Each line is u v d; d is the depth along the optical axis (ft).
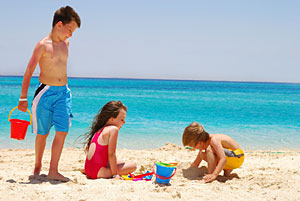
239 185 12.30
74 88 164.96
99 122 13.91
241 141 29.66
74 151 22.24
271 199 10.38
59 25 12.87
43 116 12.94
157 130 34.24
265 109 61.67
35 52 12.48
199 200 10.03
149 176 13.16
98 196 9.98
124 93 121.49
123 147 25.99
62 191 10.58
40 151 13.50
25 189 10.67
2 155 20.26
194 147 14.05
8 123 35.17
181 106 65.62
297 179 13.60
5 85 164.14
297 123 42.22
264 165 17.40
